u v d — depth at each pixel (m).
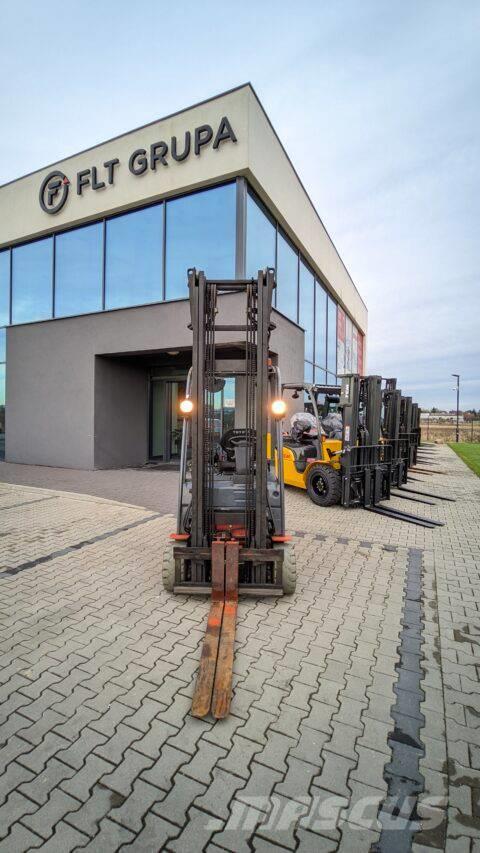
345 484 8.08
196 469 4.18
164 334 11.16
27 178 13.05
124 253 11.75
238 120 9.68
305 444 9.76
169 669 3.04
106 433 12.70
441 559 5.48
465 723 2.58
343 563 5.30
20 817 1.92
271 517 4.40
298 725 2.52
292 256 13.53
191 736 2.42
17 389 13.71
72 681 2.90
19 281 13.74
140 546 5.78
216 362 4.52
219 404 9.42
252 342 4.44
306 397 11.44
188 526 4.62
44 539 6.07
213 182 10.23
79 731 2.45
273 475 5.20
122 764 2.22
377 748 2.37
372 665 3.14
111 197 11.53
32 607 3.99
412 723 2.57
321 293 17.28
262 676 2.98
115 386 13.00
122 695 2.76
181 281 10.90
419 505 8.85
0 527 6.68
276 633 3.56
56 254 12.94
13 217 13.41
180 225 10.84
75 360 12.59
